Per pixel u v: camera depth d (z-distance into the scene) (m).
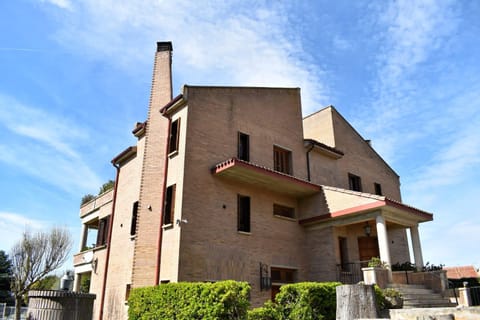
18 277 28.02
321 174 19.64
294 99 19.94
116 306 16.98
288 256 16.16
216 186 14.59
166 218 13.95
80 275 23.39
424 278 15.05
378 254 17.69
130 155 19.91
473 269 27.92
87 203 24.84
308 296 10.62
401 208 14.83
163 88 17.06
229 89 16.64
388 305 11.61
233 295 9.21
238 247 14.38
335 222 16.20
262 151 17.05
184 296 9.98
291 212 17.59
